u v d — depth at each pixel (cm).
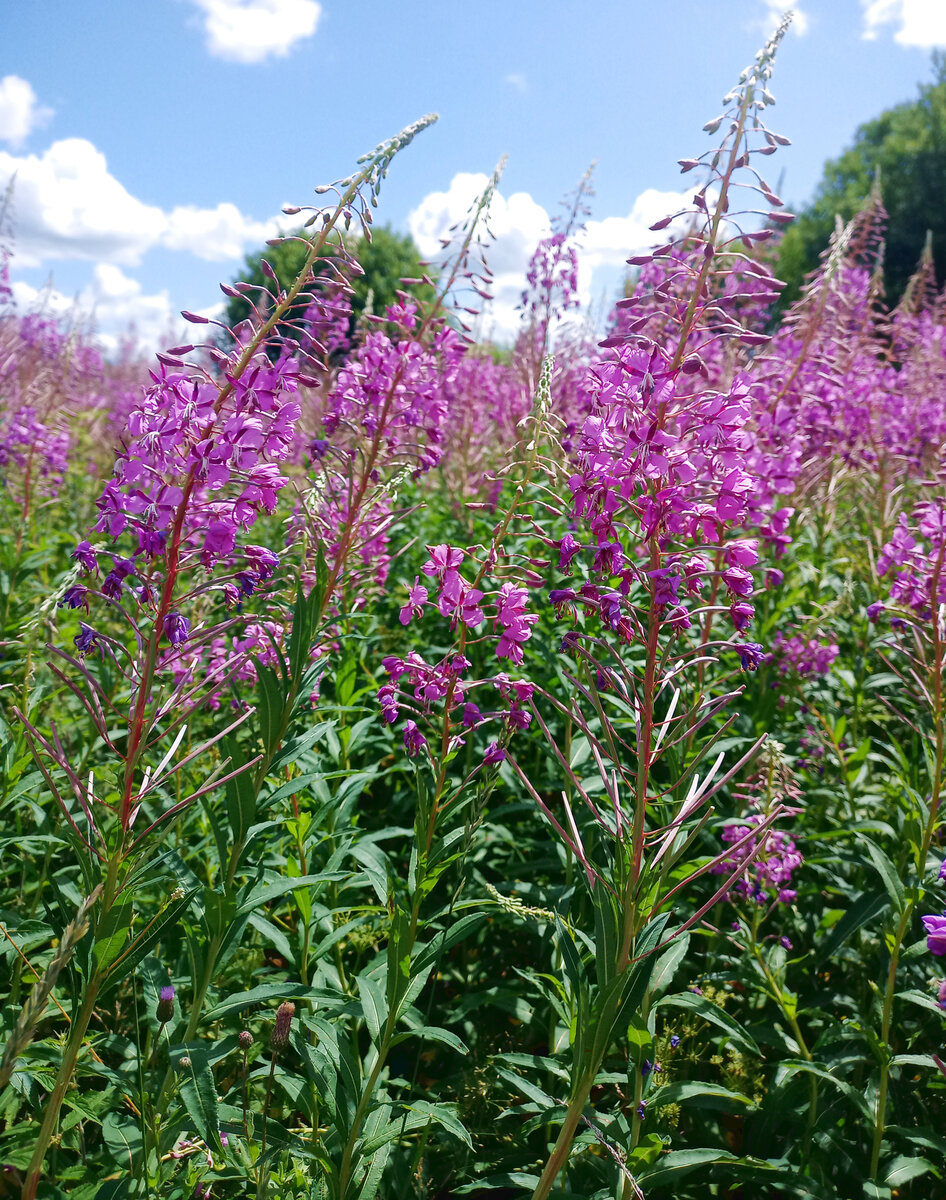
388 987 260
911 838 343
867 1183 289
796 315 614
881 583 550
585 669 378
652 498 234
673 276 240
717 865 358
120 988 337
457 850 301
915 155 3647
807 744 457
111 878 223
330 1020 310
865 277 899
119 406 1233
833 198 3941
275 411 241
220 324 242
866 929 393
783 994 319
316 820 326
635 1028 273
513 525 428
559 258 706
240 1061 321
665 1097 278
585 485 245
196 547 256
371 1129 261
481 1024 380
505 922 394
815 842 431
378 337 395
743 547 247
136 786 328
